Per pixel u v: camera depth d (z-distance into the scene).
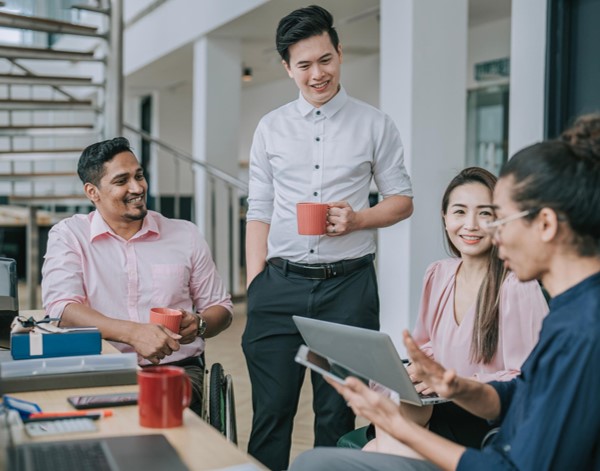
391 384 1.58
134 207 2.47
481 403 1.51
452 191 2.16
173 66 8.75
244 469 1.22
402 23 4.50
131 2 8.99
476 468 1.27
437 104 4.51
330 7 6.03
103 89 6.11
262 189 2.71
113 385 1.73
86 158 2.48
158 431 1.40
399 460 1.59
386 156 2.62
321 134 2.56
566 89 4.07
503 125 6.46
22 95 10.88
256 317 2.61
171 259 2.57
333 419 2.54
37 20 5.58
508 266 1.37
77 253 2.51
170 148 7.12
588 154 1.28
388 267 4.62
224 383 2.26
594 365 1.21
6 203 11.09
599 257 1.29
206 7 6.99
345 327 1.61
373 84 8.09
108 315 2.51
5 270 2.05
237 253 7.75
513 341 1.98
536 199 1.28
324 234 2.40
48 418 1.45
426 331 2.26
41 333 1.76
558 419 1.22
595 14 3.95
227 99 7.37
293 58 2.50
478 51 6.69
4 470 1.12
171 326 2.23
